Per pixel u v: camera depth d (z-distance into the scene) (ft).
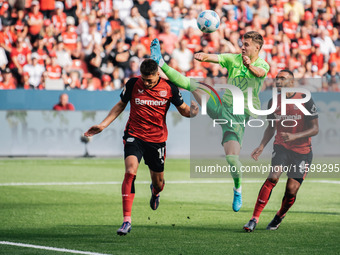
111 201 74.95
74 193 82.33
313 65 175.32
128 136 51.83
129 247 45.91
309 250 45.11
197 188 90.79
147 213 66.08
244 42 58.13
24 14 149.79
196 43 164.35
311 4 177.78
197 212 67.05
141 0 163.22
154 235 51.96
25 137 132.57
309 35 176.24
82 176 102.89
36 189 86.02
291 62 171.94
